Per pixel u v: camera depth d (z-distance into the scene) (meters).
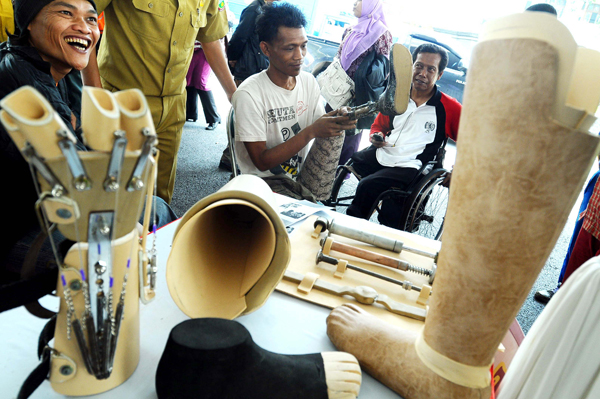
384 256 0.82
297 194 1.63
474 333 0.45
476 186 0.39
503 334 0.46
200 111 4.72
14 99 0.31
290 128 1.69
